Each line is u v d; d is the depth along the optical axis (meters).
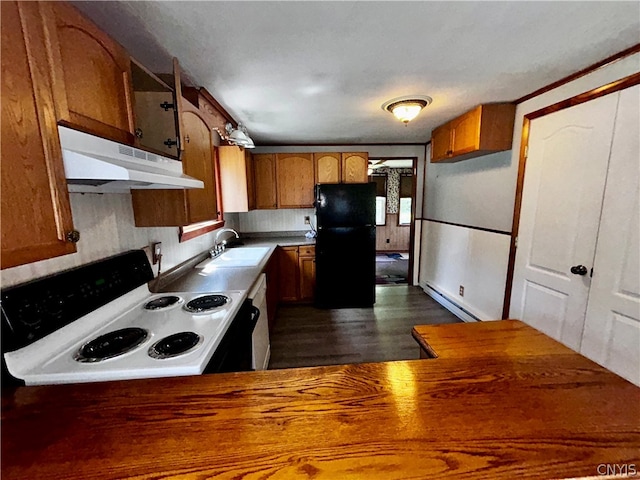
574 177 1.89
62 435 0.64
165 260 1.97
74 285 1.15
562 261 2.01
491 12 1.18
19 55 0.68
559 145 1.99
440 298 3.79
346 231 3.51
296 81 1.83
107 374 0.92
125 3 1.08
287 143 3.97
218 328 1.22
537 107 2.16
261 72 1.70
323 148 4.08
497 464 0.56
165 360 0.98
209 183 1.97
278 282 3.62
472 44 1.44
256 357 1.95
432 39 1.38
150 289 1.71
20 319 0.91
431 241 4.05
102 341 1.10
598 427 0.64
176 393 0.77
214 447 0.60
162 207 1.60
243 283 1.89
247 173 3.09
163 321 1.30
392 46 1.44
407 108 2.23
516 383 0.80
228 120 2.62
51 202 0.77
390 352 2.66
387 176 7.05
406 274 5.24
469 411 0.69
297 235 4.25
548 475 0.54
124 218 1.54
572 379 0.82
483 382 0.81
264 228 4.21
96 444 0.61
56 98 0.78
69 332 1.12
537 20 1.24
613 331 1.68
